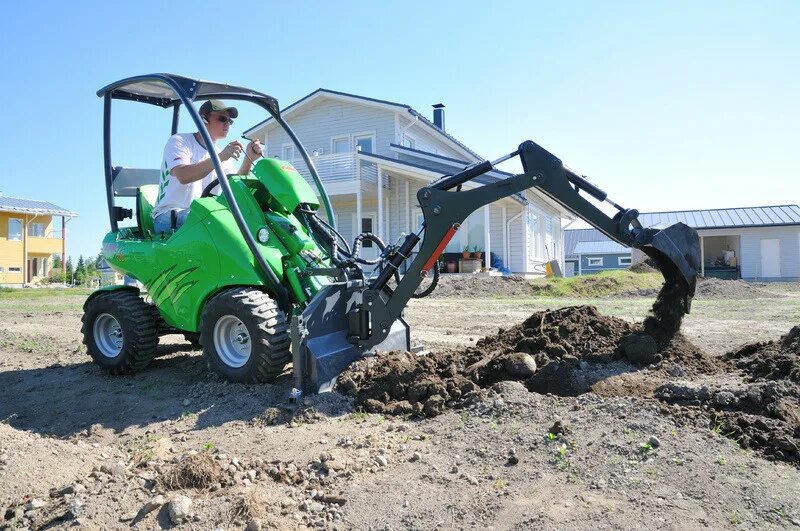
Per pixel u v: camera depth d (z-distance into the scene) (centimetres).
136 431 402
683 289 446
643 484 265
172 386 498
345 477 297
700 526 231
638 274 1900
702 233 3142
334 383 438
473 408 376
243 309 450
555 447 307
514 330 501
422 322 941
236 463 312
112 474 307
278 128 2356
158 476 294
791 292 1848
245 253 473
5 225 3650
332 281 512
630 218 436
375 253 2206
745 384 369
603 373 409
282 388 448
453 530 242
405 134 2258
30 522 264
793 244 3022
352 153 2047
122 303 541
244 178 511
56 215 3912
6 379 566
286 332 455
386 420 384
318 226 508
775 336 718
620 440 306
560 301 1397
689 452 290
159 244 523
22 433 362
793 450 289
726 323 880
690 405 352
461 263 1936
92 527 253
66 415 452
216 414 414
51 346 751
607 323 479
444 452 321
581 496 259
